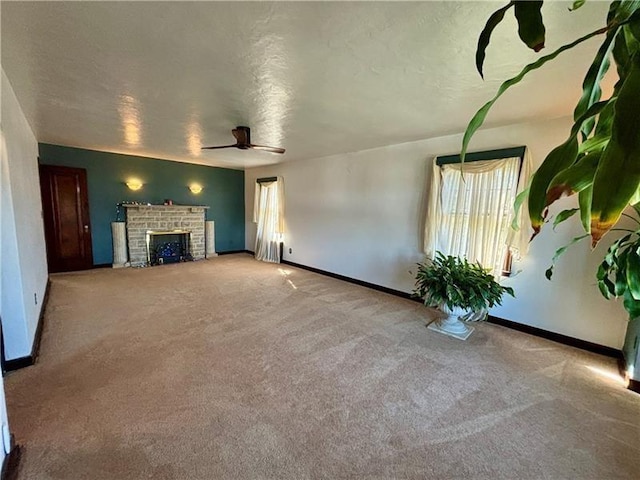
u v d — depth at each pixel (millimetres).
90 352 2520
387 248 4477
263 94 2506
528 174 3074
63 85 2361
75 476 1404
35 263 3170
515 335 3117
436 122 3154
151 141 4406
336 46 1767
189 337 2857
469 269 3137
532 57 1814
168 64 2012
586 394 2150
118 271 5402
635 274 825
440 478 1466
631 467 1552
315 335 2992
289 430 1735
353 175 4902
